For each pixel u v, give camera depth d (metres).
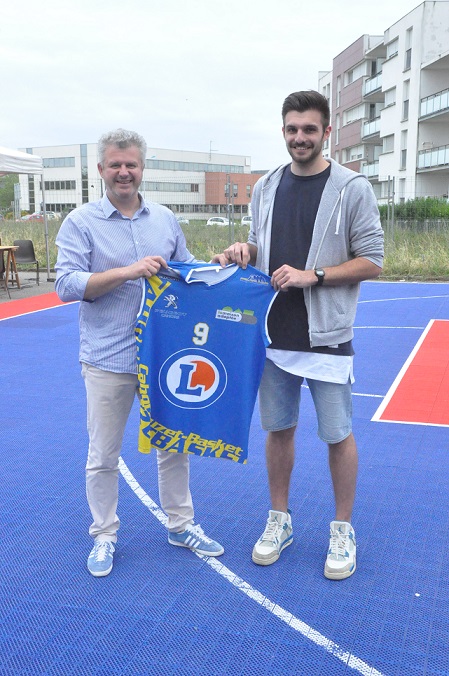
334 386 3.31
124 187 3.18
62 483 4.56
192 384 3.32
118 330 3.29
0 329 10.38
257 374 3.26
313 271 3.12
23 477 4.65
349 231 3.23
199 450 3.37
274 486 3.62
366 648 2.83
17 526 3.95
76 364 8.06
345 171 3.20
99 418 3.33
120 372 3.29
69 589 3.29
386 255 17.78
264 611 3.10
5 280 14.02
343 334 3.28
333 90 54.09
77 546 3.72
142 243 3.31
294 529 3.90
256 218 3.51
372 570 3.44
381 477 4.59
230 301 3.22
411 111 36.19
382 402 6.42
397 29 37.78
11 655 2.79
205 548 3.62
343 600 3.18
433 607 3.12
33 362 8.16
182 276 3.20
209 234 23.56
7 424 5.79
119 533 3.87
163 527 3.95
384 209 23.45
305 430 5.64
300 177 3.25
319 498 4.30
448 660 2.75
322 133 3.13
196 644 2.87
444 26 34.75
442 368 7.76
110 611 3.11
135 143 3.16
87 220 3.25
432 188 36.59
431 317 11.40
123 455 5.07
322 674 2.67
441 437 5.39
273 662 2.75
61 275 3.17
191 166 78.31
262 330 3.21
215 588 3.30
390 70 39.50
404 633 2.93
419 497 4.28
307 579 3.37
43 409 6.23
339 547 3.40
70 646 2.85
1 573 3.44
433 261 17.30
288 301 3.30
